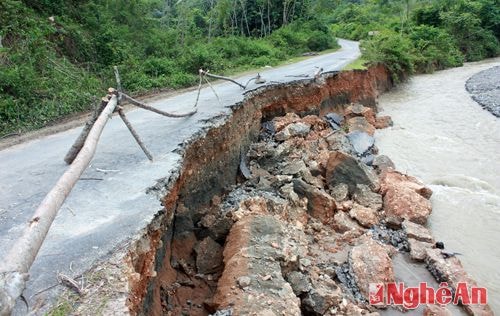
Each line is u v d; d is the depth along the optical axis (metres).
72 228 5.22
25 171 7.52
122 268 4.55
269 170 12.77
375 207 11.23
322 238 9.66
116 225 5.31
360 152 15.34
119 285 4.32
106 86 15.75
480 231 10.53
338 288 7.60
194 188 9.07
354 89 21.70
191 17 35.00
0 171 7.59
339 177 12.12
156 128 9.80
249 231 7.67
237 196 10.34
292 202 10.25
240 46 29.61
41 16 16.20
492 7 47.44
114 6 21.34
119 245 4.89
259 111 14.74
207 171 9.80
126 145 8.52
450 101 24.50
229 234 8.10
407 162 15.30
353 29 58.44
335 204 10.74
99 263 4.57
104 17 19.44
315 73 19.11
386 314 7.45
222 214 9.23
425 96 26.31
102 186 6.47
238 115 12.41
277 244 7.34
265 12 43.44
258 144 13.66
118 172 7.04
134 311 4.41
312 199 10.73
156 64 19.34
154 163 7.44
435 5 48.06
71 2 18.39
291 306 5.80
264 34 42.03
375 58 26.81
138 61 18.95
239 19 43.34
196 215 9.09
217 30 39.41
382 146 17.09
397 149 16.72
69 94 13.03
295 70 22.00
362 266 8.27
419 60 34.44
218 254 8.29
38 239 3.50
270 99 15.70
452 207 11.70
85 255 4.67
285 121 15.55
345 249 9.28
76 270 4.42
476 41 45.66
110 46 17.61
